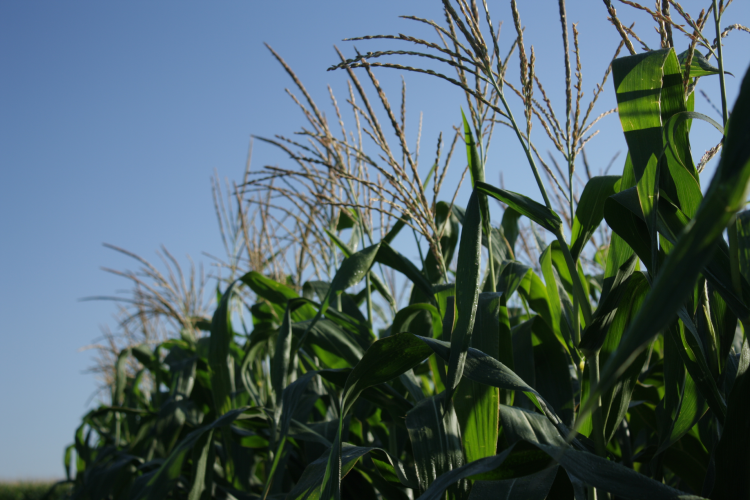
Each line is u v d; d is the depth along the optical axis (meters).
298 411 2.24
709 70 1.28
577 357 1.47
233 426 2.27
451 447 1.38
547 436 1.24
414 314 2.06
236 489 2.31
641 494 0.88
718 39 1.14
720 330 1.17
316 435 1.81
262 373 2.88
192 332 4.07
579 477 0.93
